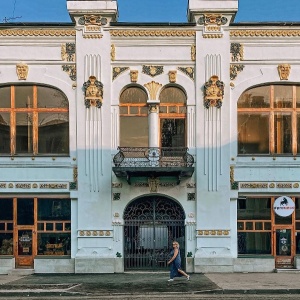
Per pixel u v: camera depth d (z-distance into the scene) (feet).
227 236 69.41
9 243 70.79
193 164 70.08
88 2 70.49
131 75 70.90
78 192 70.03
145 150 70.23
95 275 67.05
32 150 71.36
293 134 71.41
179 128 71.61
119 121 71.36
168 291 52.08
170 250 70.64
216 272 68.69
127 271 69.92
